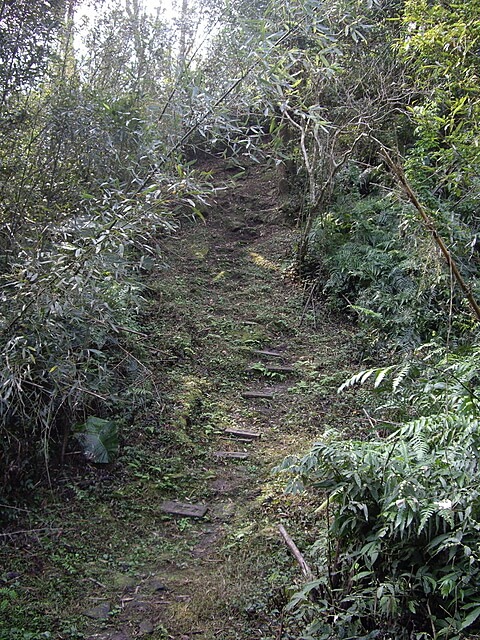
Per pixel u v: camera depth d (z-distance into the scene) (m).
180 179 3.68
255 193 11.37
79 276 3.37
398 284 7.09
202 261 9.27
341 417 5.69
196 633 3.09
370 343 6.83
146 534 4.04
